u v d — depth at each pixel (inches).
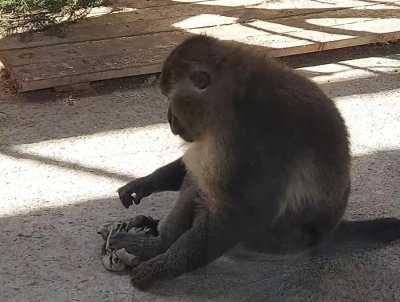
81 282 81.0
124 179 95.2
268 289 80.9
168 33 123.7
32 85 110.3
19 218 88.9
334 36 123.3
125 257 81.7
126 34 123.2
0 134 103.4
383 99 112.3
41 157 98.9
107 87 115.0
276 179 77.4
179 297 79.7
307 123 77.4
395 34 125.3
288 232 80.1
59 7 120.5
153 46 119.3
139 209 90.5
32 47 118.6
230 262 83.7
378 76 118.5
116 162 98.3
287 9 136.0
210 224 78.5
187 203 81.4
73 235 86.7
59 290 80.1
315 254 83.5
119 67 113.3
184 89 78.2
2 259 83.5
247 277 82.0
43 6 119.6
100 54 116.8
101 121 106.5
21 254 84.1
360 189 93.9
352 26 127.6
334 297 80.2
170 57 78.9
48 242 85.7
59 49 118.1
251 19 130.4
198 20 129.0
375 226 84.8
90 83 114.0
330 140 78.5
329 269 83.1
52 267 82.7
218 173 77.2
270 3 139.3
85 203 91.3
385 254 84.9
